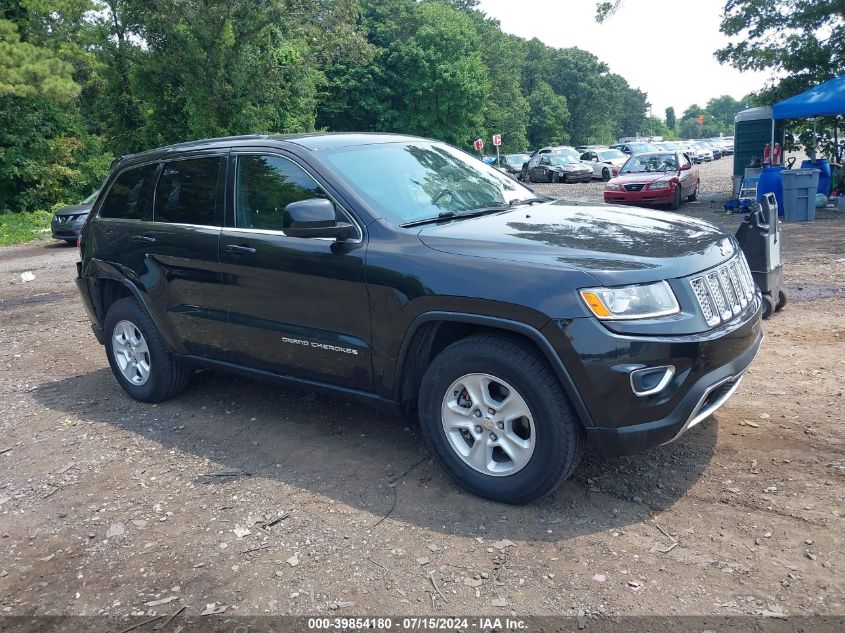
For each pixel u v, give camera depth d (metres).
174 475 4.21
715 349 3.27
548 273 3.27
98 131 35.22
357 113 47.44
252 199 4.47
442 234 3.73
